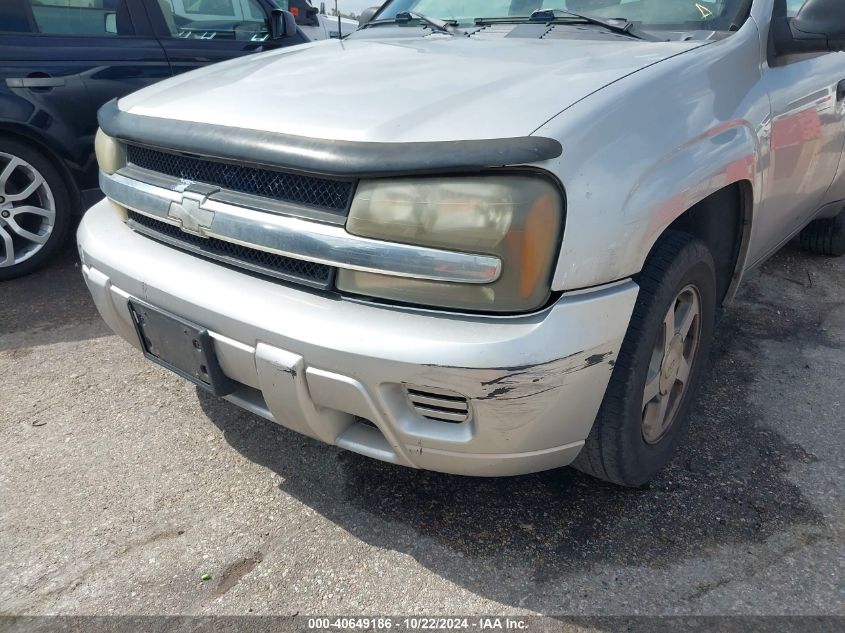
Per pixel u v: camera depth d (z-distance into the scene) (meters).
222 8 4.44
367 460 2.29
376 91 1.82
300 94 1.87
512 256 1.48
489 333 1.49
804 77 2.54
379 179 1.54
